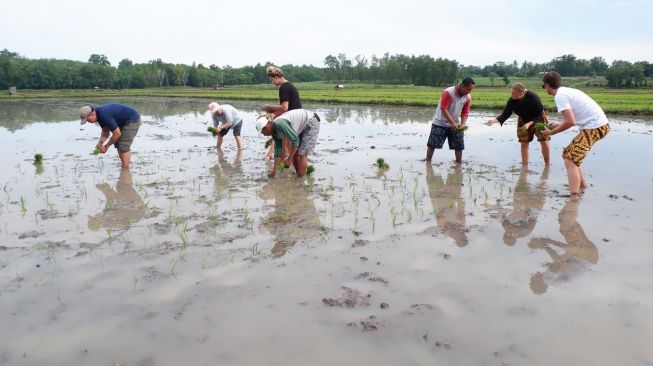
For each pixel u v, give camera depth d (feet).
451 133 33.30
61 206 22.88
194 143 47.37
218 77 441.27
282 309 12.55
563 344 10.69
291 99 31.22
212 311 12.51
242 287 13.87
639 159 33.96
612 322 11.56
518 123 31.91
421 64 389.19
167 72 426.10
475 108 88.22
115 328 11.74
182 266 15.42
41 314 12.46
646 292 13.06
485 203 22.63
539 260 15.47
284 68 552.82
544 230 18.42
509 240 17.40
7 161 36.50
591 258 15.53
